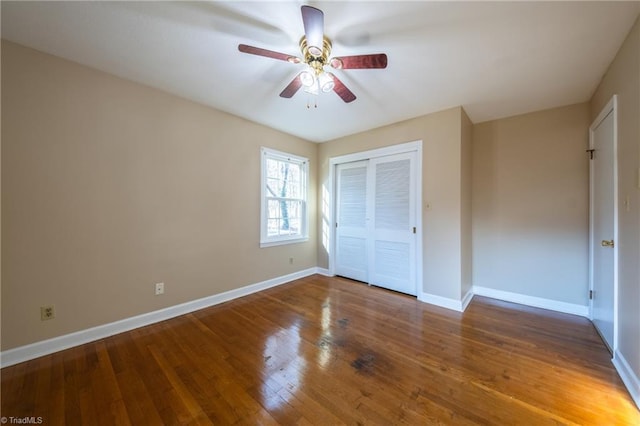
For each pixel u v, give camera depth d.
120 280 2.32
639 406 1.44
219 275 3.06
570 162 2.82
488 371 1.78
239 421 1.37
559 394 1.56
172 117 2.64
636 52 1.60
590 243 2.64
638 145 1.59
